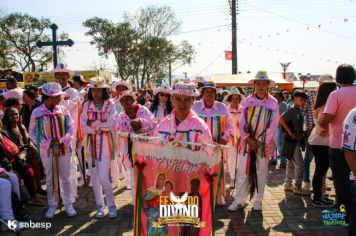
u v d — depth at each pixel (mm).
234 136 7051
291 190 6703
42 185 7375
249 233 4812
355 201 3400
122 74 42031
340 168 4449
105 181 5395
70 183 5570
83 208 5961
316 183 5812
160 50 42062
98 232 4918
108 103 5477
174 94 3631
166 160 3568
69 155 5484
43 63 42094
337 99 4402
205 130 3697
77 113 6406
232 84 18422
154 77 43406
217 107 5793
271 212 5609
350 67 4434
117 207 5980
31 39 41344
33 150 6332
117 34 41438
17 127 6574
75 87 7980
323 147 5648
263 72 5555
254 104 5594
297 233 4777
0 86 16266
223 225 5113
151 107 6797
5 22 40094
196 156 3531
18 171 5996
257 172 5617
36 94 7664
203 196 3588
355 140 3225
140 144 3592
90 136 5418
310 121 6766
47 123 5328
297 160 6449
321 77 6305
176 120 3711
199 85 6547
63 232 4934
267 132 5547
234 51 21219
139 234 3609
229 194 6711
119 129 5559
